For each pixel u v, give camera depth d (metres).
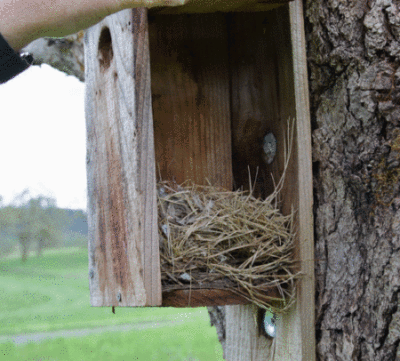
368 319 1.37
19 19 1.05
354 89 1.41
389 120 1.37
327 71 1.46
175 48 1.61
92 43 1.59
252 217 1.43
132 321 7.75
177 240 1.33
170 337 5.87
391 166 1.37
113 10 1.09
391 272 1.34
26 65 1.12
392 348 1.33
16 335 6.92
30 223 21.92
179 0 1.12
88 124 1.62
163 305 1.24
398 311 1.33
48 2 1.05
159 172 1.54
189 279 1.29
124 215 1.27
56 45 2.42
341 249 1.44
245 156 1.61
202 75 1.63
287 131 1.46
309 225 1.42
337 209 1.45
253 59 1.59
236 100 1.63
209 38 1.65
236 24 1.63
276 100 1.51
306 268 1.41
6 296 11.51
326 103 1.47
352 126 1.42
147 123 1.20
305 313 1.40
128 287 1.24
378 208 1.38
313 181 1.49
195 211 1.41
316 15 1.47
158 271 1.17
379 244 1.37
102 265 1.46
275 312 1.42
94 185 1.54
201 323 6.96
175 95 1.60
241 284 1.32
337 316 1.43
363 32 1.40
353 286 1.41
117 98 1.34
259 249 1.39
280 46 1.48
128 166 1.24
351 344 1.39
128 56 1.25
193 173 1.59
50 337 6.57
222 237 1.37
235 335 1.68
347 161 1.43
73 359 5.31
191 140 1.60
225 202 1.49
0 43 1.06
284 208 1.47
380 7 1.39
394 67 1.37
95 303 1.51
